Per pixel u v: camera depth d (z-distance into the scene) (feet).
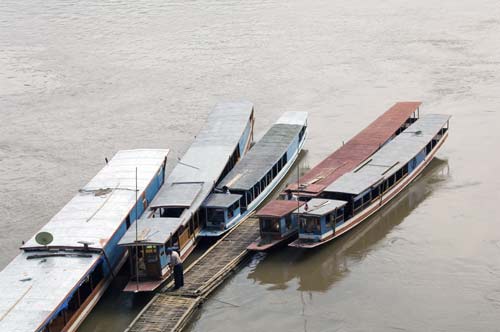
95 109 369.91
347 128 324.39
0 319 173.06
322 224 223.10
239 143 279.69
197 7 559.38
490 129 314.55
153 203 231.71
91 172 297.74
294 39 466.29
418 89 367.25
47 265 195.62
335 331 191.01
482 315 193.77
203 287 204.13
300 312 199.82
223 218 234.79
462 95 355.77
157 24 520.42
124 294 209.15
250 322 196.54
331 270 219.61
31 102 384.27
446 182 271.69
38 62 449.89
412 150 268.00
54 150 321.93
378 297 204.85
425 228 240.53
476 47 428.97
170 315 192.13
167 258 208.85
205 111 358.64
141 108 367.66
